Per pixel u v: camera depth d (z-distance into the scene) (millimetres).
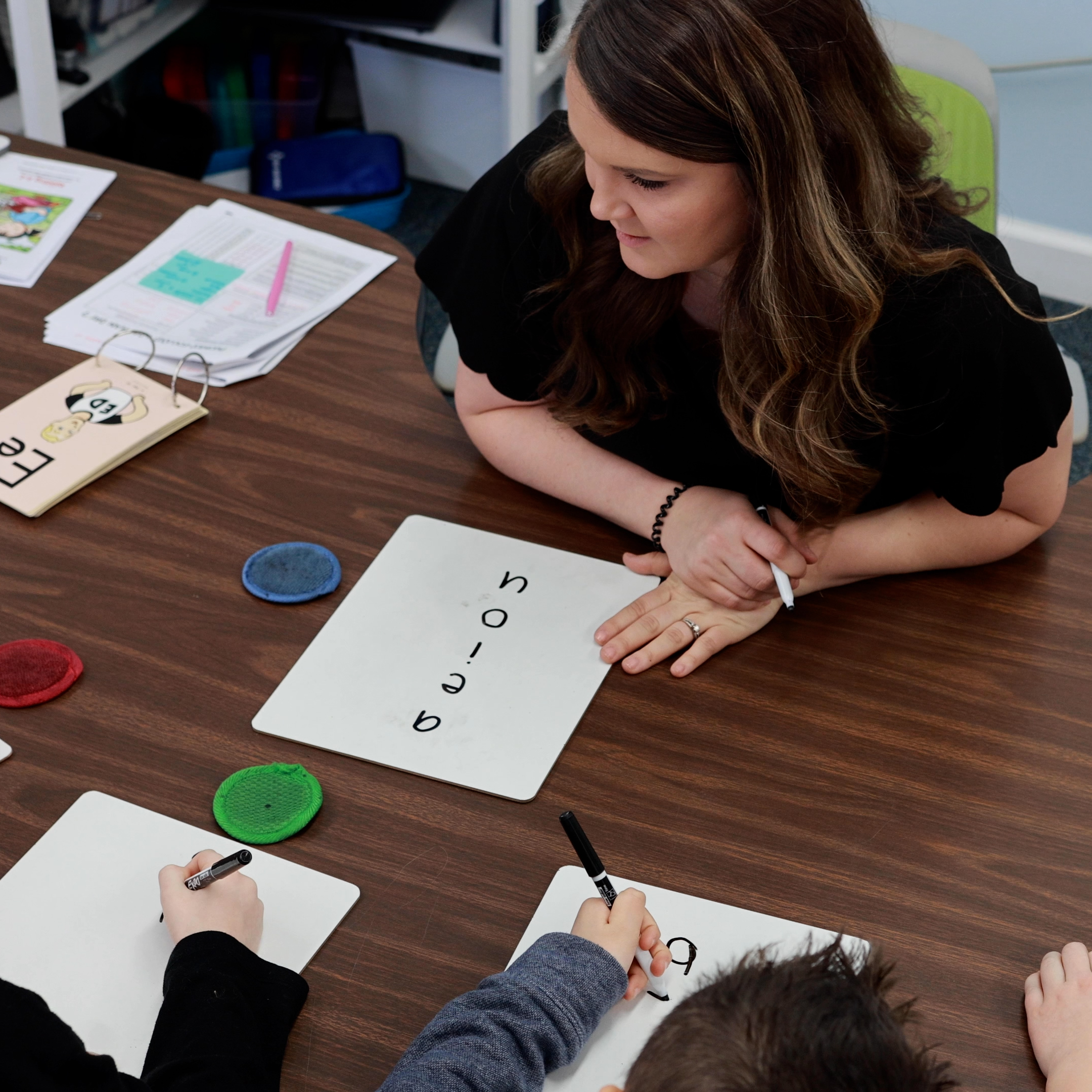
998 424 1119
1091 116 2711
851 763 1008
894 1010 720
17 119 2492
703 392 1214
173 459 1279
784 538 1132
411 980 853
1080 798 980
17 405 1315
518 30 2555
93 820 945
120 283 1509
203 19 3150
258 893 895
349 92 3244
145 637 1093
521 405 1302
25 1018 641
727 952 862
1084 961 847
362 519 1223
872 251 1022
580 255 1147
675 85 875
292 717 1028
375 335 1460
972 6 2686
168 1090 728
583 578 1175
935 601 1162
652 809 968
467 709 1040
